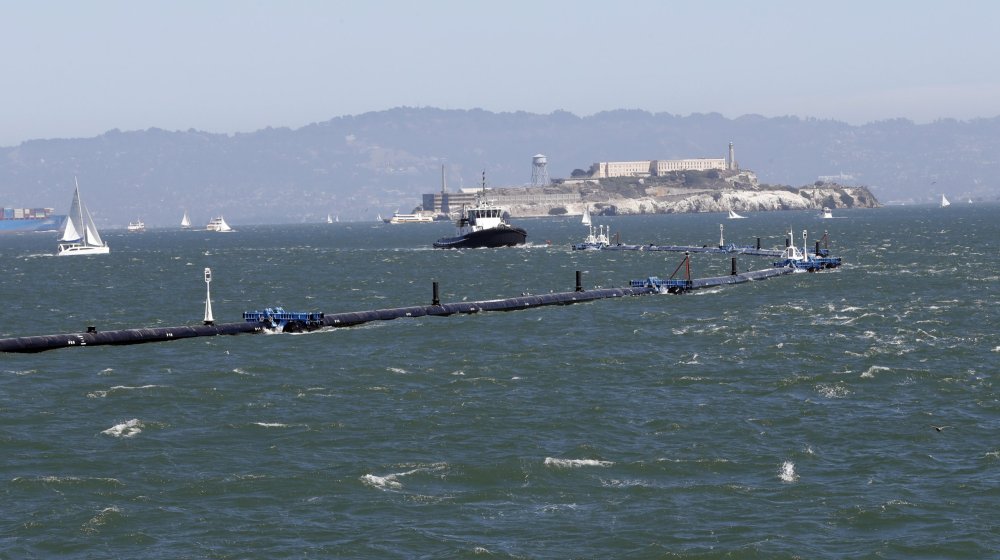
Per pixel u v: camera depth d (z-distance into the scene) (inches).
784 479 2847.0
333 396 3909.9
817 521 2554.1
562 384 4092.0
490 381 4148.6
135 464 3014.3
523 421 3474.4
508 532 2504.9
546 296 6973.4
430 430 3371.1
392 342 5255.9
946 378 4057.6
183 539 2466.8
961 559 2343.8
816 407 3629.4
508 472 2915.8
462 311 6456.7
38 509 2650.1
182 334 5442.9
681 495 2738.7
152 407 3752.5
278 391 4015.8
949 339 5039.4
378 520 2578.7
